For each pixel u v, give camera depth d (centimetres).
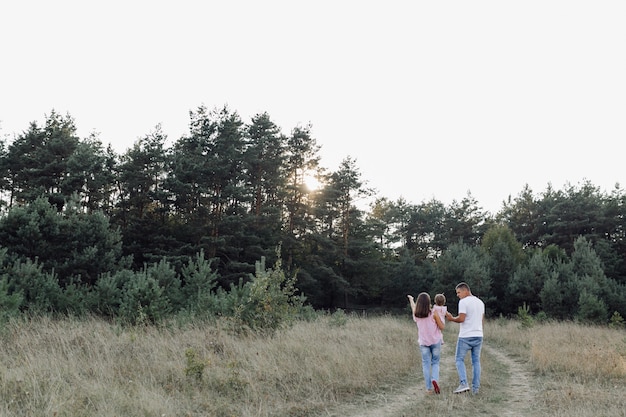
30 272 1548
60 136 3188
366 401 721
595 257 3359
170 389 692
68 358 782
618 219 4575
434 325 786
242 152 3509
